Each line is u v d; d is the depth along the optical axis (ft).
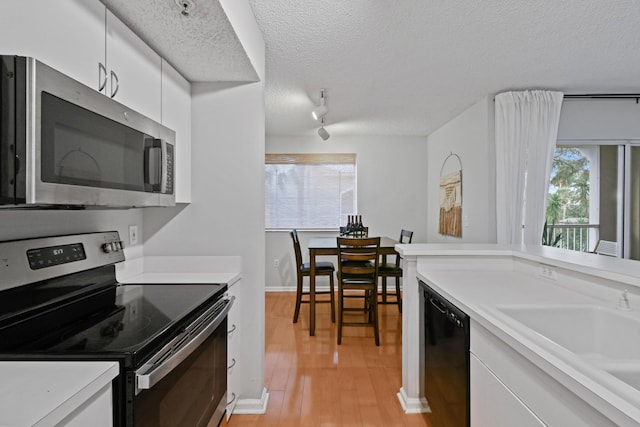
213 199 7.26
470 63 8.95
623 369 2.82
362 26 7.09
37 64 2.92
